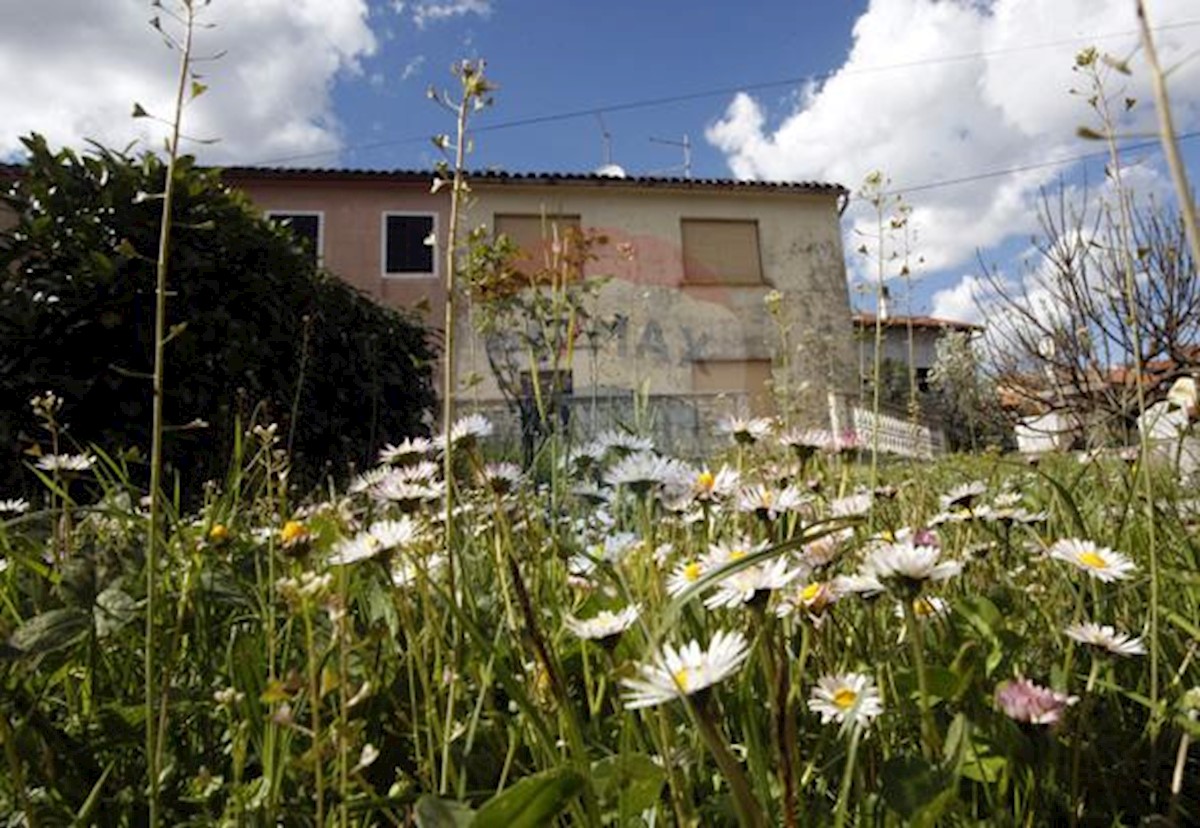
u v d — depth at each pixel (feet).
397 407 20.53
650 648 2.35
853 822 2.71
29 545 5.08
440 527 4.80
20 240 12.34
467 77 3.84
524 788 2.16
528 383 10.46
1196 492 6.68
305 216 51.55
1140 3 1.46
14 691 3.17
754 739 2.61
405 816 2.82
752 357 55.11
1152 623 3.22
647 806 2.60
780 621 3.57
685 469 4.59
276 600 4.32
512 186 54.34
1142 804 2.94
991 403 30.86
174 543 5.10
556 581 5.17
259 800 2.97
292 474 14.12
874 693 2.88
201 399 12.34
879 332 6.52
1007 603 4.43
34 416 11.41
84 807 2.85
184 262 12.53
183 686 3.82
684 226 56.54
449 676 3.24
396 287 50.96
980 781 2.88
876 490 6.12
